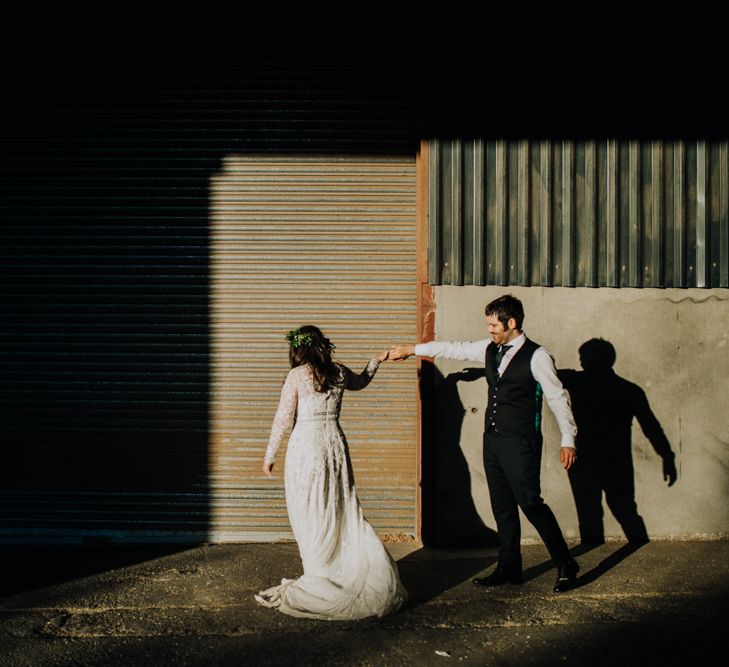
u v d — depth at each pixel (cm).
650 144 606
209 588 502
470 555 575
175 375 609
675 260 607
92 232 606
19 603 475
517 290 602
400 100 610
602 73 604
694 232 609
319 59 607
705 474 605
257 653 404
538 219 603
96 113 605
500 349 507
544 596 485
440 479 595
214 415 609
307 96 609
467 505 596
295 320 611
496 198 601
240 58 607
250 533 609
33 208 604
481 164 600
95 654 403
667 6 604
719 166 609
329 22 607
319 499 464
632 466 604
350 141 611
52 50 602
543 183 602
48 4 601
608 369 603
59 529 607
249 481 609
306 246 611
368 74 609
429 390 595
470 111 600
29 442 607
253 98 608
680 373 605
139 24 604
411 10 604
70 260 606
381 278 612
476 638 423
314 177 611
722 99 609
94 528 608
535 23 601
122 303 608
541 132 603
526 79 602
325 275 612
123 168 607
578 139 604
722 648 411
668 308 606
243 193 610
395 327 613
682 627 438
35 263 606
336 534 464
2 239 605
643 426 604
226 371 610
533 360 491
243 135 609
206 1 604
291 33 607
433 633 430
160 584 509
